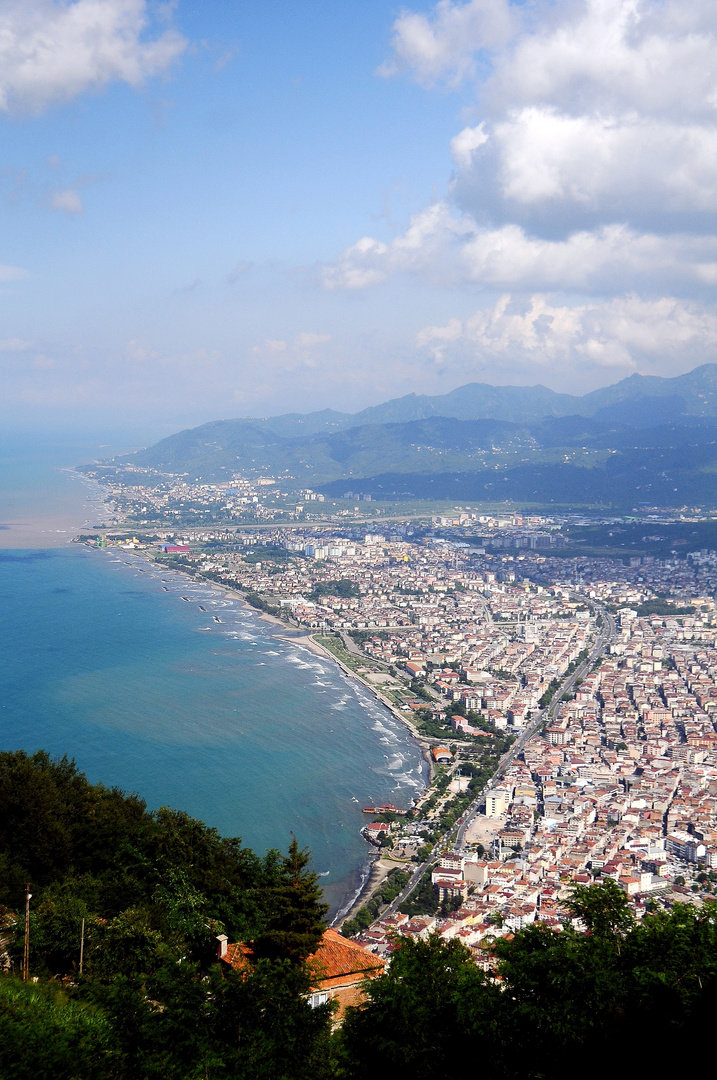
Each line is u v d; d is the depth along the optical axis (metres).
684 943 62.06
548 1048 59.28
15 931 87.19
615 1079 57.78
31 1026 60.91
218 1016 65.56
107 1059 61.66
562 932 68.25
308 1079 63.75
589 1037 58.94
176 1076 61.91
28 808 115.69
